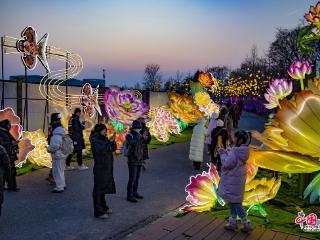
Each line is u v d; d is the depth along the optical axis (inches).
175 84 1512.1
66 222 238.1
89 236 215.6
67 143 314.0
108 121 570.6
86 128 580.1
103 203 255.3
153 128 698.2
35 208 265.9
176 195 312.8
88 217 249.0
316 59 342.3
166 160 491.2
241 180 225.5
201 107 785.6
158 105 955.3
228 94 2059.5
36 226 229.8
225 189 226.2
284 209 288.8
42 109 548.1
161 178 378.6
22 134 415.5
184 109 786.8
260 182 256.1
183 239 212.8
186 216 256.4
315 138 226.1
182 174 401.1
